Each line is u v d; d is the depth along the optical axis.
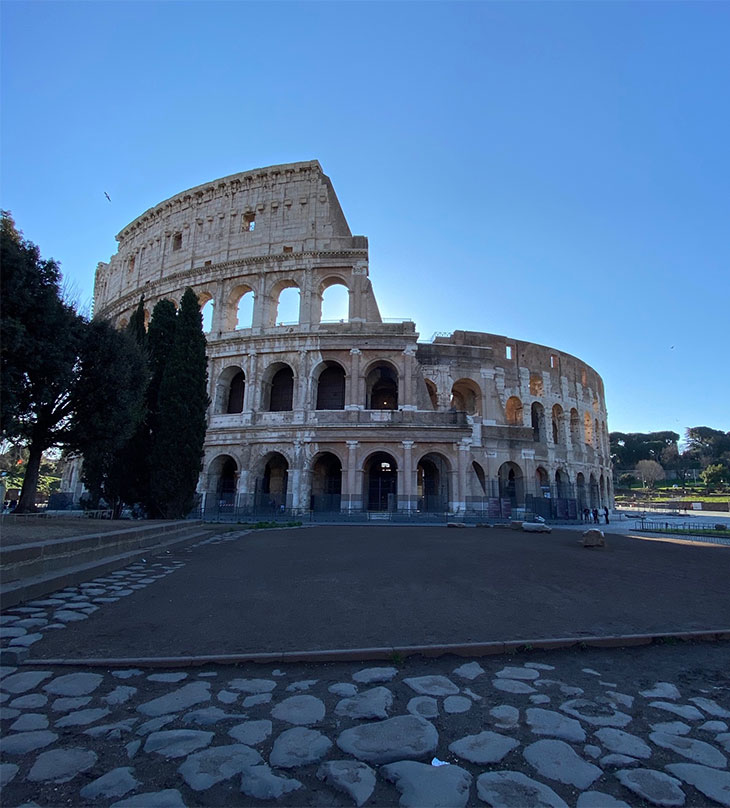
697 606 11.59
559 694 6.53
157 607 10.68
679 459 167.12
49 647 7.95
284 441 48.47
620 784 4.45
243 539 25.98
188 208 61.44
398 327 51.44
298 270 53.84
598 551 22.62
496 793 4.27
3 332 19.66
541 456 62.41
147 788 4.29
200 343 32.97
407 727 5.48
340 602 11.21
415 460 47.88
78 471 61.66
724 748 5.16
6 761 4.69
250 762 4.71
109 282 70.94
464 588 12.91
